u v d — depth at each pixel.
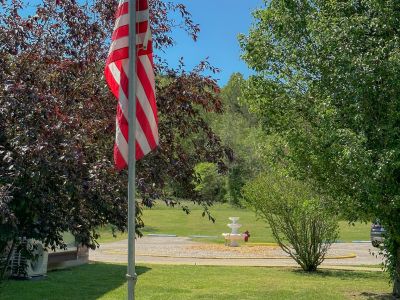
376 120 8.38
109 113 4.86
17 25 4.70
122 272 13.12
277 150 9.88
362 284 11.55
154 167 5.04
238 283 11.38
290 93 9.55
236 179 44.53
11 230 4.27
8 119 4.20
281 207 14.34
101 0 5.30
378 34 8.56
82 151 4.16
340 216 10.45
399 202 8.12
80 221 4.72
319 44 8.70
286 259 17.47
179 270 13.61
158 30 5.41
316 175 9.36
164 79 5.25
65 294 9.88
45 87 4.45
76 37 4.97
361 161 7.75
